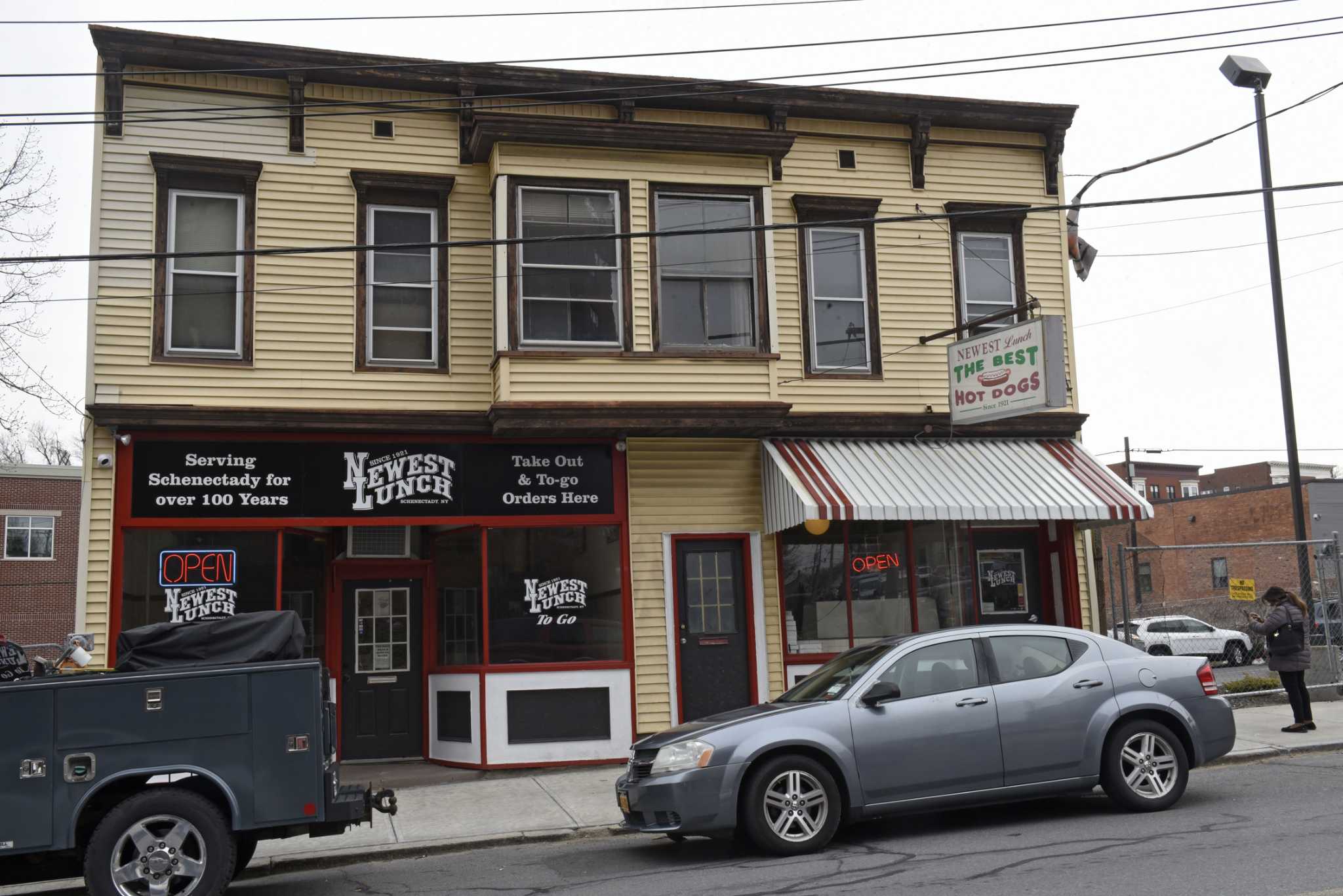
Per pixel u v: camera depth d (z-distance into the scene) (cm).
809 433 1492
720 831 863
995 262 1611
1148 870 738
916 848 862
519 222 1386
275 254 1166
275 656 827
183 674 779
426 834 1032
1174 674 972
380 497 1353
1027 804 1033
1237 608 3422
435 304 1411
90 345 1289
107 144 1326
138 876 748
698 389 1399
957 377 1442
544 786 1248
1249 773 1125
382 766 1406
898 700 908
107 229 1314
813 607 1479
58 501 3362
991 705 918
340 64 1398
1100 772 937
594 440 1430
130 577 1277
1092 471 1499
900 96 1558
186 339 1334
